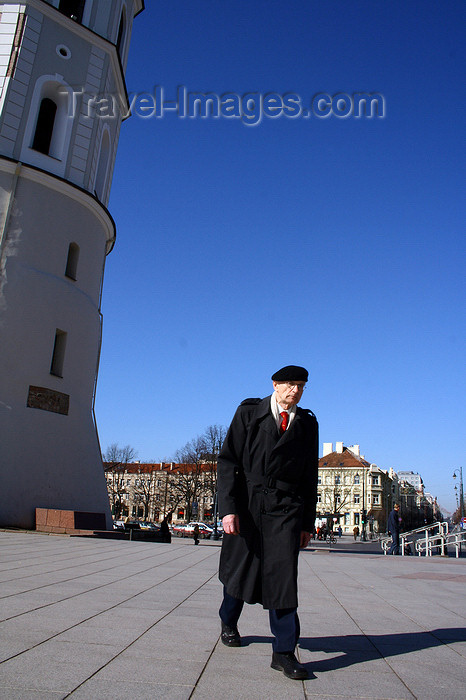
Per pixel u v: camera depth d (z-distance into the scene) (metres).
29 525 18.05
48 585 6.08
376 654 3.82
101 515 18.47
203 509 85.19
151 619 4.57
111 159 24.95
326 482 104.56
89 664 3.24
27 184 20.48
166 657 3.48
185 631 4.21
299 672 3.16
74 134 22.06
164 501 91.56
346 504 101.81
